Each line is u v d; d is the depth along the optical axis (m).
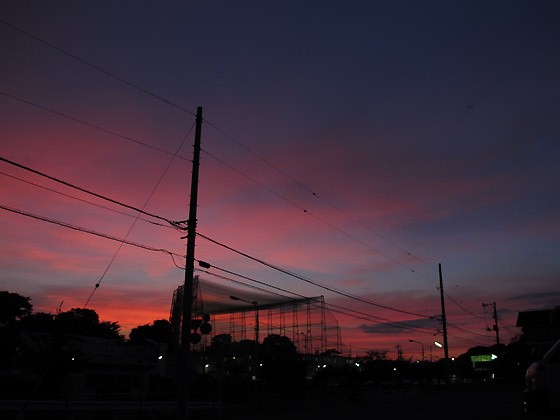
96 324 69.12
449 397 47.56
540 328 62.31
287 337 59.44
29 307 61.34
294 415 30.20
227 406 33.50
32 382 34.56
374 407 36.34
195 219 23.88
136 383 41.19
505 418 20.78
